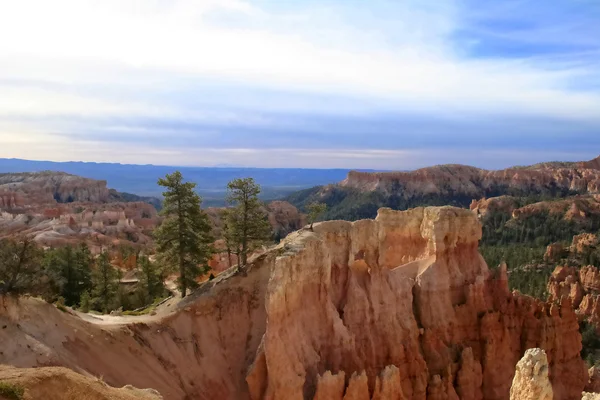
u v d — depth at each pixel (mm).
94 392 25609
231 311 43938
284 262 36281
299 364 35500
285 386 34375
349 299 41094
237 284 45750
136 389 30984
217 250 65188
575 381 47750
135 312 52438
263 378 36125
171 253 52812
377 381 36812
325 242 41312
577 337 49312
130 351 37312
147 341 39344
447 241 47969
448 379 41594
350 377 36094
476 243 49875
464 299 47031
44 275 38250
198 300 44375
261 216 54812
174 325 41844
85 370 32375
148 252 115188
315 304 39094
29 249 35750
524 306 48000
